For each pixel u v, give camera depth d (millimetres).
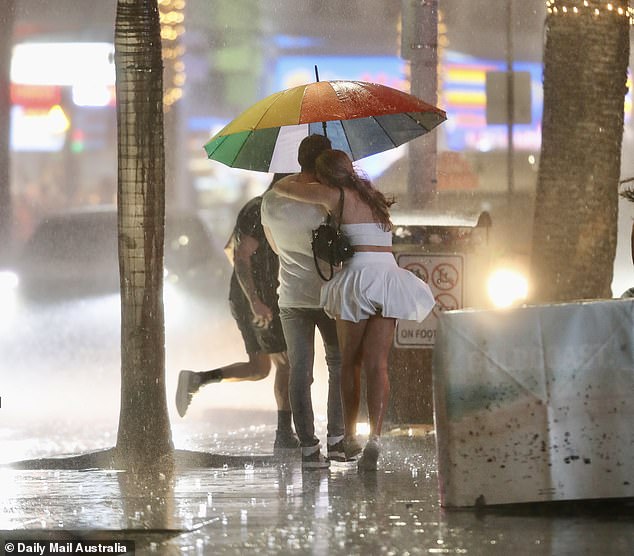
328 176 22344
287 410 26141
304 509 19172
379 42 87375
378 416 22328
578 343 18781
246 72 91188
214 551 16562
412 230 27203
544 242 29062
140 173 24219
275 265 25344
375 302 22047
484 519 18234
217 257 50031
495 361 18844
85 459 24797
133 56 24094
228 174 99438
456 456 18891
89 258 47500
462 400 18859
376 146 25375
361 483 21453
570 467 18766
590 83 28734
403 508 19094
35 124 101938
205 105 93188
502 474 18844
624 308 18812
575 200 28891
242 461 24734
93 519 18609
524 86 47625
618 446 18750
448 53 81062
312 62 89000
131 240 24297
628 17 29031
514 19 81812
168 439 24562
